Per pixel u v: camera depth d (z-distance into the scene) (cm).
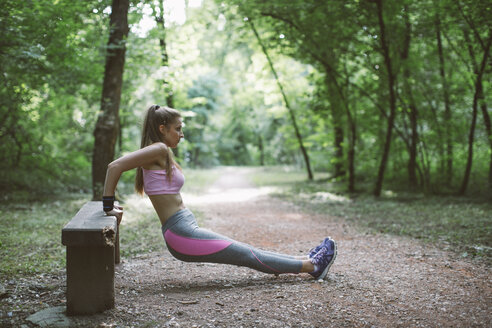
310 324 257
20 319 258
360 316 270
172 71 1176
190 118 2714
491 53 922
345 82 1210
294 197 1165
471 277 360
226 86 3347
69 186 1197
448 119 1069
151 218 708
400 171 1363
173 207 313
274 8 1076
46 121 1192
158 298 307
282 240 567
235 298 306
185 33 1270
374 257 445
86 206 345
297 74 1834
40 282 336
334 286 335
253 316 269
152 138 315
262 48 1562
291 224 706
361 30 1051
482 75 947
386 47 974
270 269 332
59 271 371
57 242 491
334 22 1034
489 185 1041
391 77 1013
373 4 934
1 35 613
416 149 1191
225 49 2370
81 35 877
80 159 1283
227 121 4216
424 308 285
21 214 702
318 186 1483
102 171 845
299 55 1214
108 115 850
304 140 1950
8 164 1127
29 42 682
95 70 910
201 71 1594
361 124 1296
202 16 1241
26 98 798
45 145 1173
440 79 1038
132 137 1608
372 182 1483
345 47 1110
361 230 629
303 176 2253
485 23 806
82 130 1172
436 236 550
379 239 552
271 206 973
